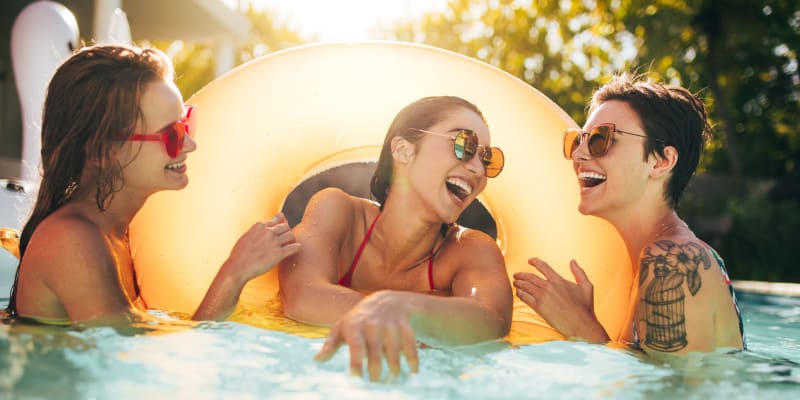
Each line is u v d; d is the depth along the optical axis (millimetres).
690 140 2184
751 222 11078
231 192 2457
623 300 2297
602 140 2146
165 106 2008
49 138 2047
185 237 2373
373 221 2383
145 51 2084
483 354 1747
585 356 1798
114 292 1887
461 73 2578
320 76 2580
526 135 2545
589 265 2408
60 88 2023
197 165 2422
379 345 1451
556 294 2143
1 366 1352
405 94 2584
